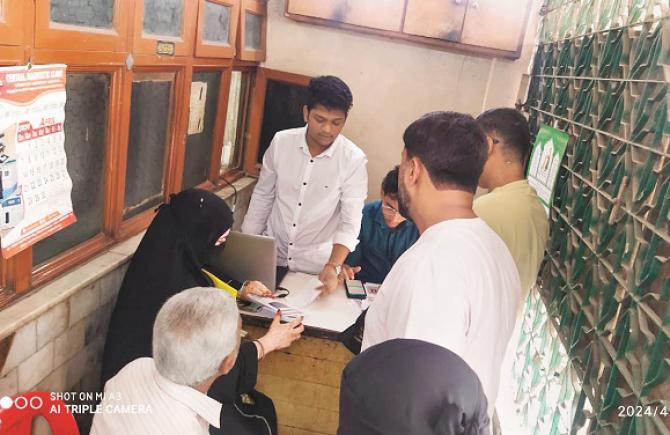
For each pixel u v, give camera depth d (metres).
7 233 1.47
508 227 1.64
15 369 1.59
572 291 1.70
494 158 1.73
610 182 1.54
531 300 2.28
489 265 1.12
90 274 1.87
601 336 1.38
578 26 2.16
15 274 1.61
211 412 1.30
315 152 2.59
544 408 1.83
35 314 1.59
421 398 0.67
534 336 2.12
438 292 1.07
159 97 2.35
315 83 2.36
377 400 0.68
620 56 1.60
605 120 1.64
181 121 2.52
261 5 3.31
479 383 0.72
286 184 2.66
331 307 2.31
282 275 2.56
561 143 2.02
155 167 2.45
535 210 1.69
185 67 2.45
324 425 2.28
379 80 3.46
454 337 1.05
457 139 1.14
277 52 3.50
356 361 0.75
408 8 3.22
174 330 1.26
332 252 2.58
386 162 3.58
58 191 1.67
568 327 1.69
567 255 1.81
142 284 1.92
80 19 1.70
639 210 1.29
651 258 1.16
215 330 1.28
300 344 2.16
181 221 1.98
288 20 3.43
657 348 1.06
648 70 1.39
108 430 1.26
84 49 1.71
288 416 2.29
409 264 1.13
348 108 2.39
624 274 1.33
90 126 1.89
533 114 2.76
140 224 2.34
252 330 2.17
